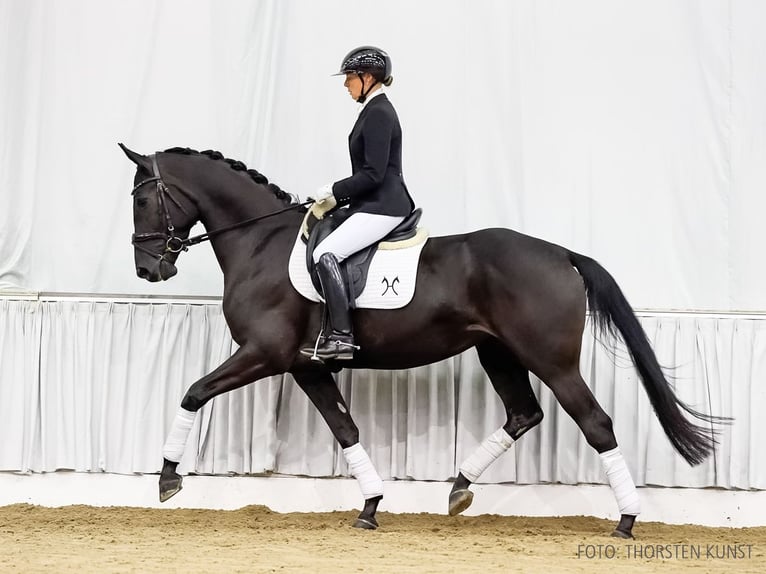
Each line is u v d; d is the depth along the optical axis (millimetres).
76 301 9180
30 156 9539
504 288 7527
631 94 9359
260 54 9555
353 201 7867
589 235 9266
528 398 8219
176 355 9117
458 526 8156
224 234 8188
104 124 9586
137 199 8172
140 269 8156
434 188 9391
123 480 9031
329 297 7527
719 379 8812
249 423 8969
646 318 8984
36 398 9070
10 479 9055
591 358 8859
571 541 7250
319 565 6043
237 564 6031
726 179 9227
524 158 9320
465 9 9484
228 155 9508
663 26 9391
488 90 9422
